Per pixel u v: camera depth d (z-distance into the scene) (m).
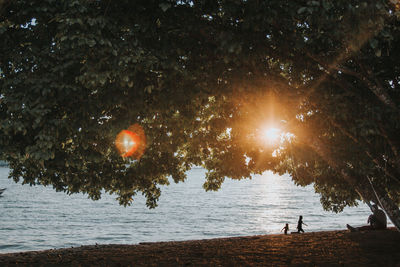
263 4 6.17
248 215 64.94
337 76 8.44
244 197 108.69
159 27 7.35
